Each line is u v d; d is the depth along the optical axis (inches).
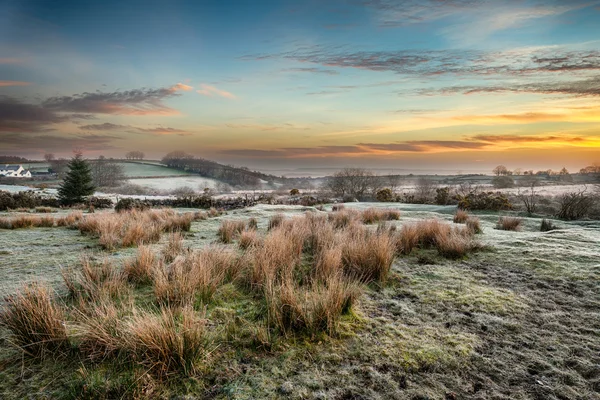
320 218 364.2
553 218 563.5
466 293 145.3
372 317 122.3
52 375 87.7
